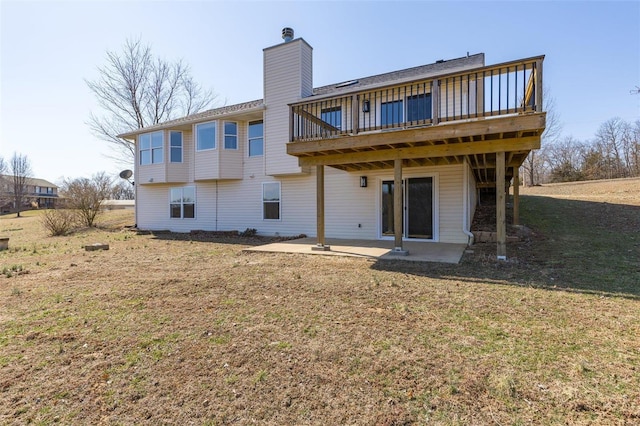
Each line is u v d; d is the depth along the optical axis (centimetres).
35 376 250
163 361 271
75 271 634
